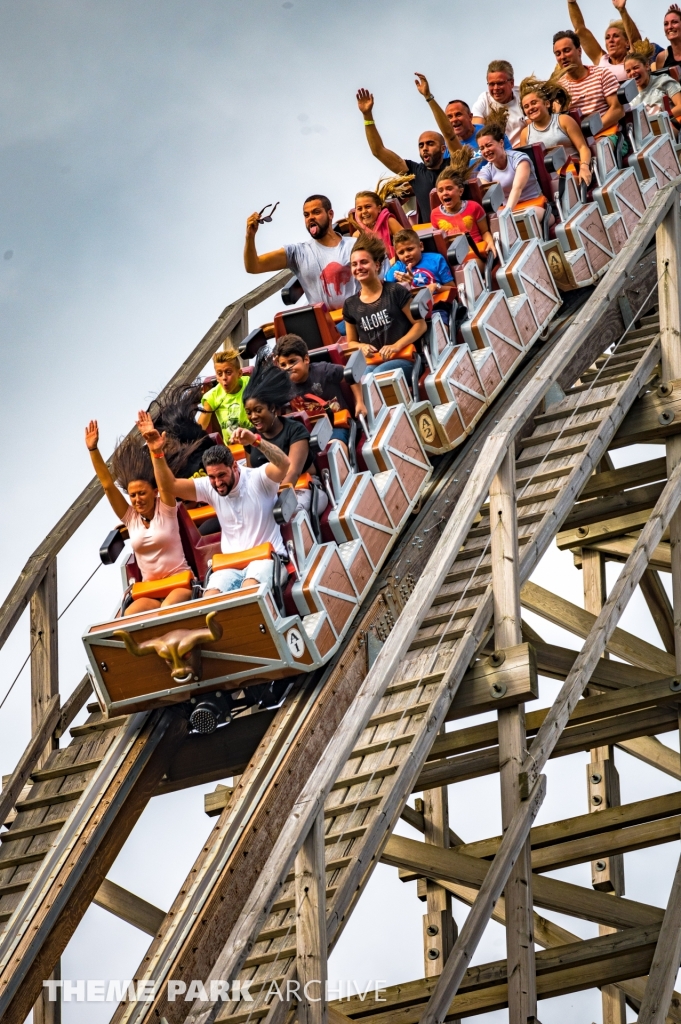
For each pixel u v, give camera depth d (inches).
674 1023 1891.0
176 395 1665.8
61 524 1777.8
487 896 1378.0
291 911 1333.7
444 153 2172.7
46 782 1549.0
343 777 1418.6
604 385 1822.1
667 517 1669.5
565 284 1948.8
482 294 1833.2
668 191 1780.3
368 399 1633.9
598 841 1831.9
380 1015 1776.6
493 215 1916.8
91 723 1598.2
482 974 1669.5
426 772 1755.7
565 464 1680.6
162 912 1902.1
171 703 1483.8
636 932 1611.7
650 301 2031.3
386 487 1604.3
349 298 1749.5
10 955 1370.6
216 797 1914.4
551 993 1621.6
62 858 1433.3
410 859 1862.7
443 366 1716.3
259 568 1440.7
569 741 1823.3
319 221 1829.5
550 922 2105.1
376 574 1578.5
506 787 1446.9
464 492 1381.6
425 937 2146.9
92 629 1439.5
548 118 2080.5
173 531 1497.3
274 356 1654.8
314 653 1459.2
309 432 1572.3
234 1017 1226.0
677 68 2454.5
